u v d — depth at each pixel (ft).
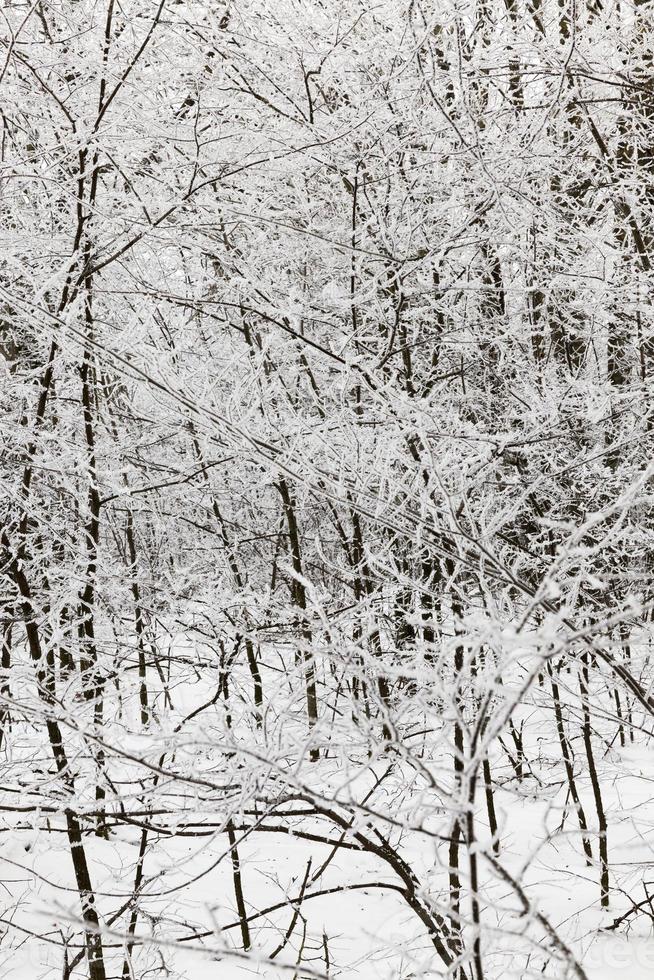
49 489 16.81
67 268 13.41
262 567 25.71
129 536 24.14
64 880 16.96
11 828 12.79
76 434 18.97
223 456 17.33
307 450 13.52
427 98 16.61
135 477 21.52
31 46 15.42
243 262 16.38
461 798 7.62
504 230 16.69
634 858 17.63
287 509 21.48
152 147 16.30
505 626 8.46
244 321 18.84
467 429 14.16
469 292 19.22
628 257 18.20
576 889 16.93
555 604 11.42
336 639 10.40
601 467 15.98
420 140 17.06
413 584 12.09
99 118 14.39
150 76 16.81
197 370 15.07
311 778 16.16
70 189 14.96
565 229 17.15
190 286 18.06
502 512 12.04
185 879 17.25
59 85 16.16
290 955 14.76
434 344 19.20
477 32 17.58
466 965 11.82
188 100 17.17
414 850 17.20
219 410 12.64
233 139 17.49
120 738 11.69
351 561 20.81
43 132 16.22
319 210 18.47
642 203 18.52
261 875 17.44
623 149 19.88
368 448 14.34
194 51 16.53
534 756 22.11
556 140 18.47
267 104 16.85
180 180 17.30
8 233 14.96
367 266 17.62
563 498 17.04
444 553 10.90
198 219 15.48
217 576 19.93
